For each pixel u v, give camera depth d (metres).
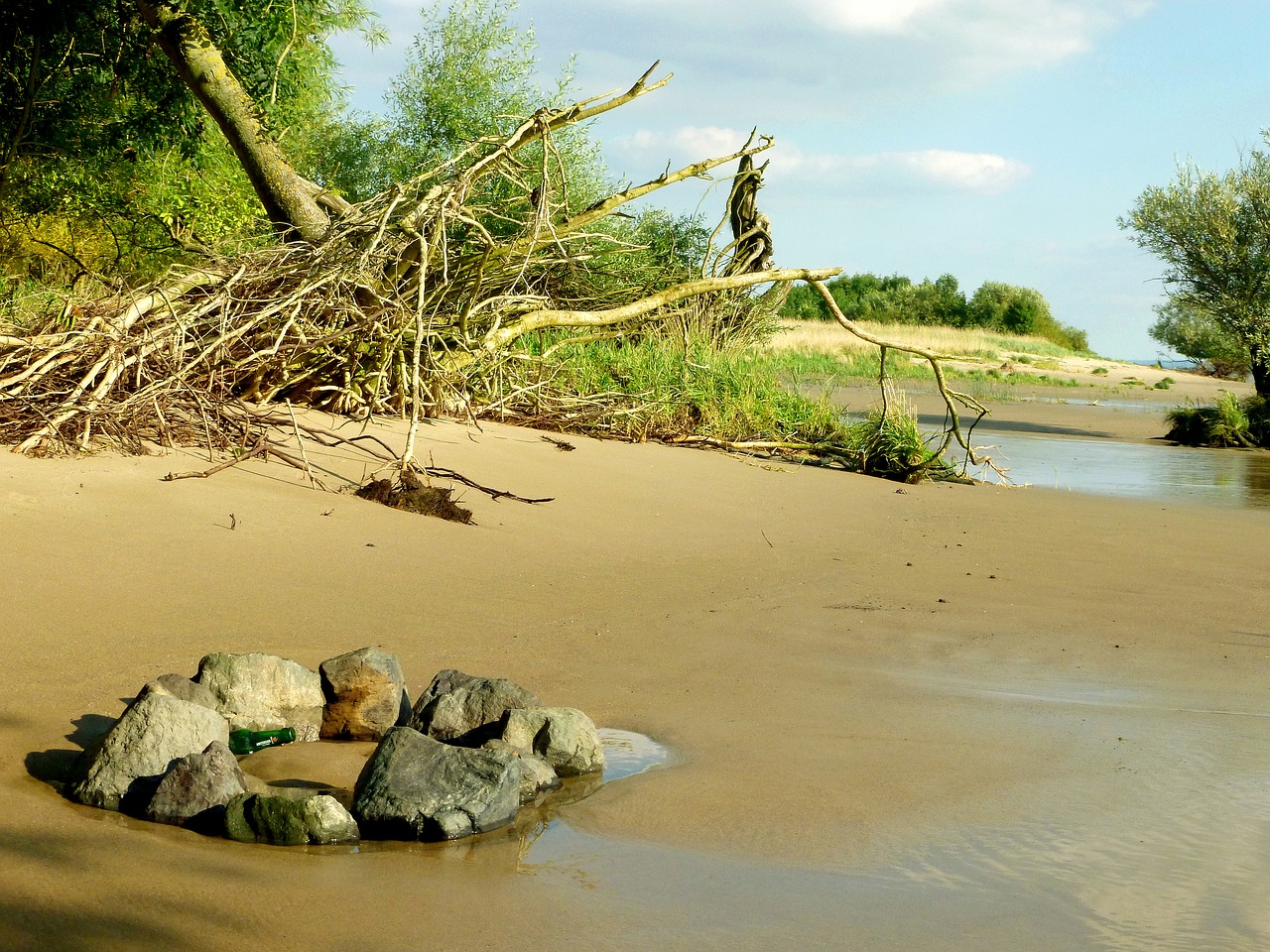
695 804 2.58
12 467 4.97
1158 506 9.19
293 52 13.87
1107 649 4.36
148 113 13.91
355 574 4.56
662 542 6.16
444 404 8.34
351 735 2.97
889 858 2.30
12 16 12.65
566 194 9.05
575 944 1.87
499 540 5.59
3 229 16.22
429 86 19.33
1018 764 2.93
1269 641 4.56
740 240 14.81
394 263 8.08
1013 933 1.96
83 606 3.66
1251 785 2.79
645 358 11.16
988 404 23.72
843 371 28.39
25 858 2.01
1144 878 2.21
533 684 3.49
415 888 2.06
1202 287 19.61
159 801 2.29
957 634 4.53
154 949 1.73
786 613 4.77
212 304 6.89
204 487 5.31
